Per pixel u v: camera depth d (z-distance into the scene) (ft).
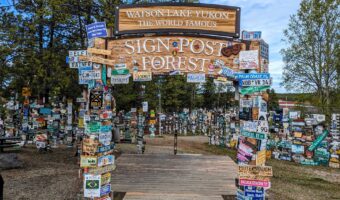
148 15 24.12
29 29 44.78
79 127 40.68
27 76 44.39
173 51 24.36
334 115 58.85
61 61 45.39
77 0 44.57
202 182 29.71
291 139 59.36
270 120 79.77
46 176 32.50
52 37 47.03
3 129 56.03
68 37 47.70
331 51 102.94
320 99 103.81
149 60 24.50
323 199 31.37
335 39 102.17
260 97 20.70
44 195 25.95
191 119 122.83
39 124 51.01
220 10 23.93
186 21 23.97
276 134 67.56
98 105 20.04
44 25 46.14
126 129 73.82
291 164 54.34
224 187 27.99
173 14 23.98
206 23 23.95
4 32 42.29
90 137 19.62
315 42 105.40
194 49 24.27
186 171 34.47
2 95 48.01
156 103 118.42
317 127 60.49
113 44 24.66
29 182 30.07
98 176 19.40
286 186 36.11
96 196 19.35
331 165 53.88
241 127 21.45
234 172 34.17
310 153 55.88
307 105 109.70
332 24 102.32
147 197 24.85
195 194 25.76
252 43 23.47
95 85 20.54
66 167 37.01
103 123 20.13
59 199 24.91
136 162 39.50
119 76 22.86
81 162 19.45
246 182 19.57
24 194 26.22
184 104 153.99
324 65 103.40
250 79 20.88
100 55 22.43
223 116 78.64
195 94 160.45
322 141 56.08
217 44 24.17
